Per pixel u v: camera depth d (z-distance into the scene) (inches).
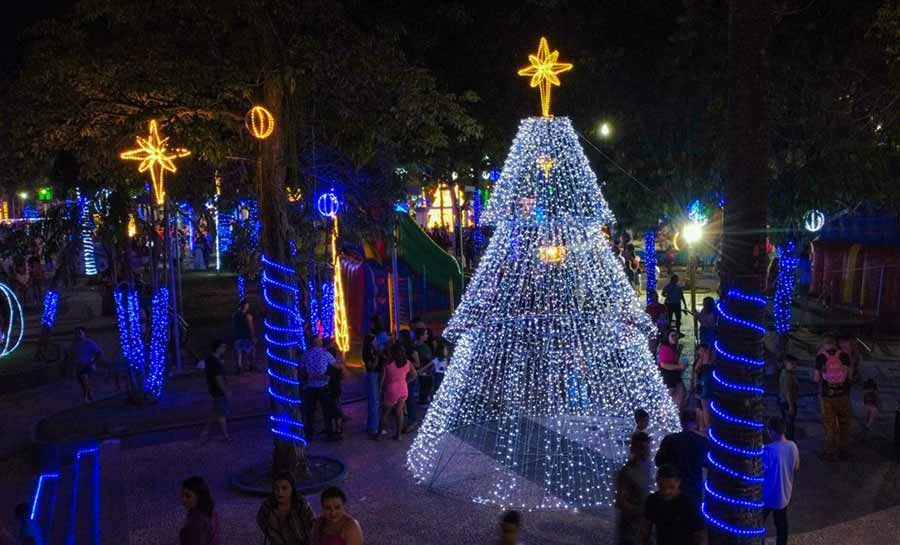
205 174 683.4
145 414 606.5
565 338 504.4
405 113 555.8
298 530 279.1
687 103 758.5
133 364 638.5
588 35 808.9
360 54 508.1
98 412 619.5
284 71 454.6
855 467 451.8
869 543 352.8
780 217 715.4
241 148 553.9
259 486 443.5
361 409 620.4
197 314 1088.2
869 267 829.2
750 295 287.9
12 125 492.7
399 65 548.7
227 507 419.8
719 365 293.3
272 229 463.5
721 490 291.7
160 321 673.0
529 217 481.1
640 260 1230.3
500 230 500.4
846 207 765.9
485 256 507.5
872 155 664.4
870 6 647.8
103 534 390.0
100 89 479.5
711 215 800.9
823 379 463.8
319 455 498.9
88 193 661.9
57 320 1054.4
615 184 821.2
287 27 481.1
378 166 719.7
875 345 780.6
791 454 331.0
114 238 658.8
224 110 493.4
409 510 406.9
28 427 591.8
